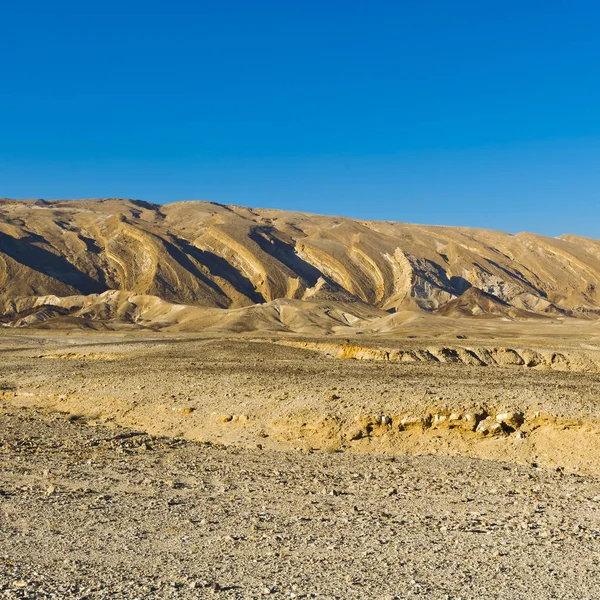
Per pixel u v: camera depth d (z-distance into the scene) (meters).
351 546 13.60
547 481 19.97
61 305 189.38
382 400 28.39
